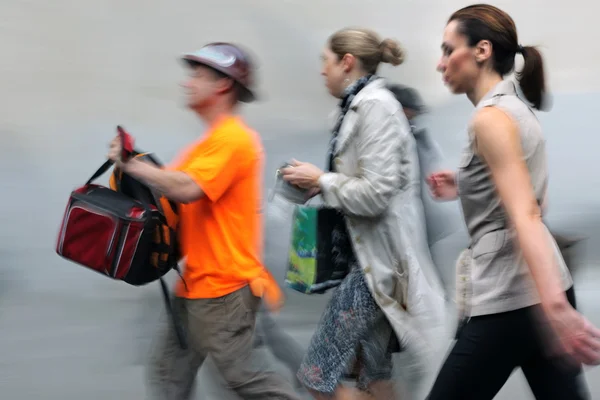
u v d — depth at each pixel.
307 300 7.05
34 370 6.43
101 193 4.62
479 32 3.78
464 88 3.88
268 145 8.66
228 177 4.57
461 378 3.72
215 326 4.65
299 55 11.50
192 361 4.88
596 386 6.04
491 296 3.64
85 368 6.47
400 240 4.71
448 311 4.82
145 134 10.12
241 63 4.77
